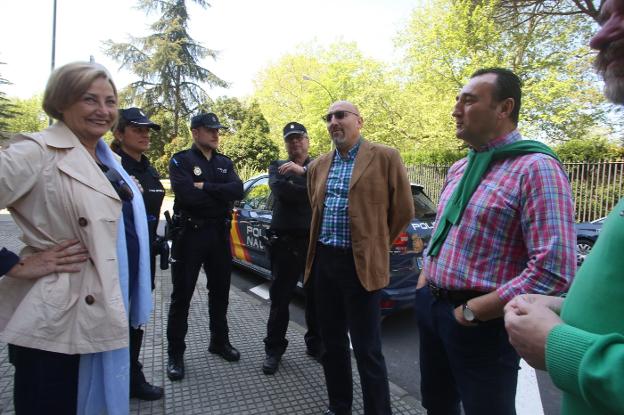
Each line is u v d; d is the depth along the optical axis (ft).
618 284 2.70
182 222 9.73
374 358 7.50
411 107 59.57
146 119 8.61
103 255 4.95
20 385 4.88
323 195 8.13
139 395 8.46
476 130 5.27
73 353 4.82
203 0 93.61
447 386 6.20
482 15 44.34
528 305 3.34
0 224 32.24
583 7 41.65
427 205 14.29
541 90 42.73
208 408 8.25
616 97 2.85
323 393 8.92
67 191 4.82
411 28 51.49
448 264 5.32
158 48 88.48
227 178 10.46
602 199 31.04
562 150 33.99
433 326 5.79
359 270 7.33
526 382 9.61
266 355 10.10
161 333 11.59
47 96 5.26
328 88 80.79
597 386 2.50
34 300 4.70
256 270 18.44
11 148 4.66
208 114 10.37
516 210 4.87
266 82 108.47
